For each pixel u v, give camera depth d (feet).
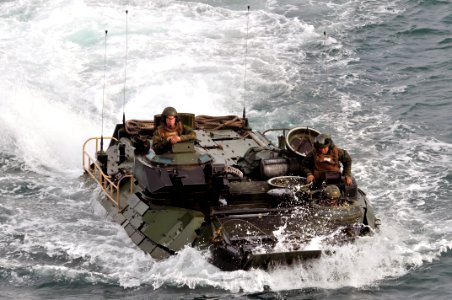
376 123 251.19
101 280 174.40
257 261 168.14
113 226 196.65
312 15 339.57
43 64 290.76
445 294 166.81
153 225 184.75
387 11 342.23
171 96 268.00
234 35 318.45
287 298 165.17
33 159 239.71
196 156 189.98
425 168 223.92
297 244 170.81
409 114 257.14
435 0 348.79
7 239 192.65
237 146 211.20
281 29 324.60
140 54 299.38
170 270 173.99
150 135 219.41
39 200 214.90
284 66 292.20
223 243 172.35
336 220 178.40
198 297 165.48
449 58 297.74
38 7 335.67
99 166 215.51
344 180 187.52
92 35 313.73
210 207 183.11
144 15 333.42
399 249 183.62
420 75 285.64
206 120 224.74
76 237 193.67
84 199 215.51
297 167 193.98
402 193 211.20
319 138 187.32
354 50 307.17
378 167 224.74
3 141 247.29
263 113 258.37
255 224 176.14
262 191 187.52
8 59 291.79
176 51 301.84
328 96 270.05
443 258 181.37
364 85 279.08
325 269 171.42
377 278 173.99
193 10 341.62
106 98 270.05
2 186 222.48
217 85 276.21
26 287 171.83
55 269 178.60
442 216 199.62
